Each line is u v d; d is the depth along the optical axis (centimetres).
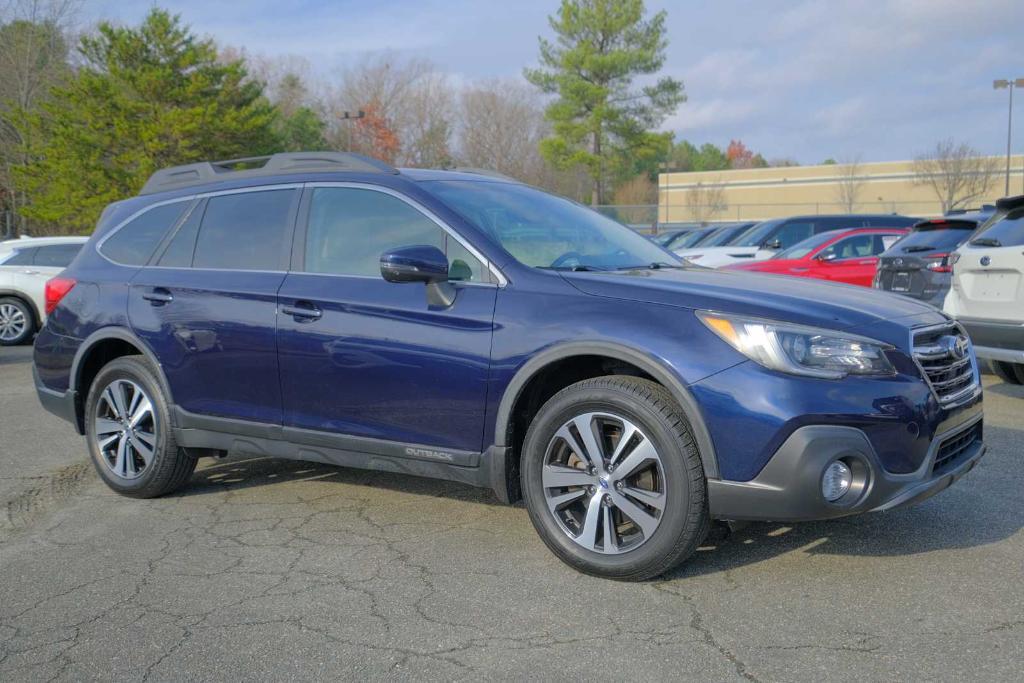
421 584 369
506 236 414
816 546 398
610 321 360
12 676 302
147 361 491
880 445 336
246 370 451
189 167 518
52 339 527
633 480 363
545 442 376
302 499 491
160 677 299
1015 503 454
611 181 5669
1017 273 674
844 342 338
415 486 510
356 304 417
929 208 5403
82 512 482
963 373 386
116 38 3362
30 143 3603
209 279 470
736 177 5928
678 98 4184
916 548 393
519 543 413
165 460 487
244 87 3678
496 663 301
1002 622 320
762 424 331
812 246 1297
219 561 402
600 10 4091
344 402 423
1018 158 5119
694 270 433
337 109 6069
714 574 370
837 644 307
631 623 327
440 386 395
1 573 394
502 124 5612
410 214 425
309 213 455
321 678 295
